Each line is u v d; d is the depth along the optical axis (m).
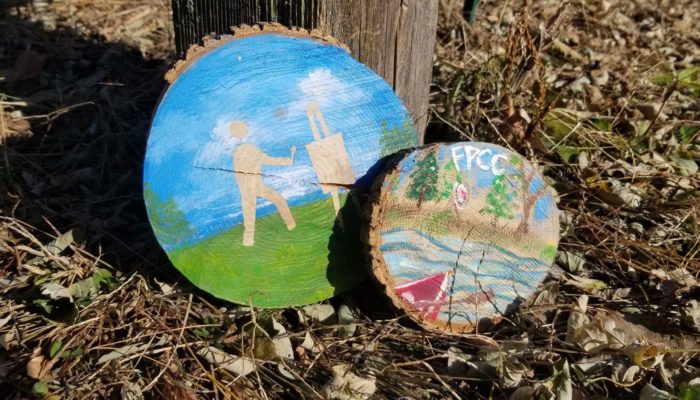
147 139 0.29
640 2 0.80
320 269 0.33
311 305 0.34
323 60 0.32
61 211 0.39
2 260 0.34
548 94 0.50
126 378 0.28
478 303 0.34
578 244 0.39
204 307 0.32
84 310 0.30
